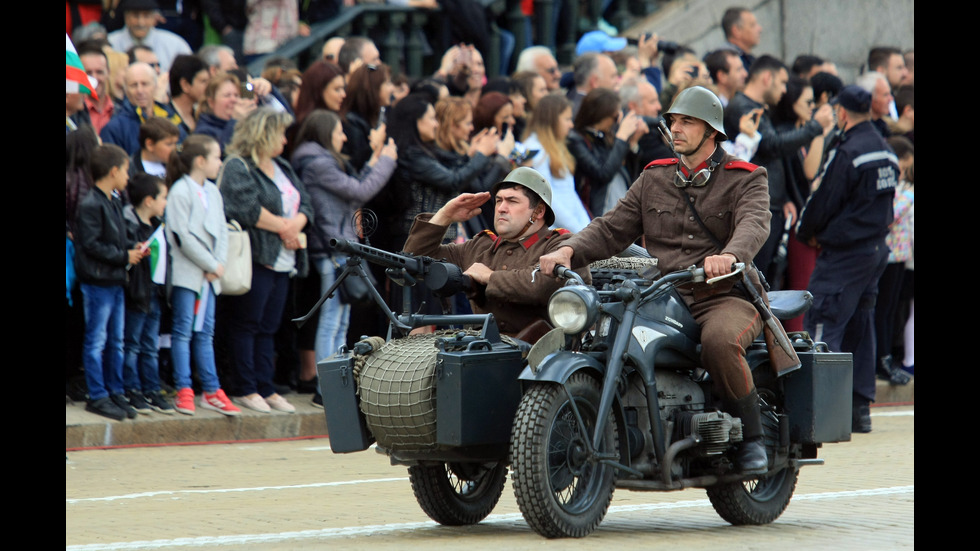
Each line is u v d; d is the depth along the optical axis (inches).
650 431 872.9
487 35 2101.4
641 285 883.4
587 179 1646.2
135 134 1514.5
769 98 1745.8
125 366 1451.8
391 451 870.4
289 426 1545.3
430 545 821.2
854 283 1603.1
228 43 1914.4
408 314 900.6
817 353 959.6
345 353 885.8
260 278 1515.7
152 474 1236.5
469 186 1555.1
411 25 2066.9
